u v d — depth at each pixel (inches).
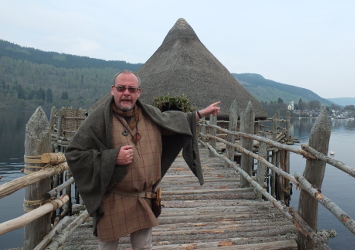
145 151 91.2
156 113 96.4
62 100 4958.2
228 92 639.1
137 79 90.7
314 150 115.5
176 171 287.4
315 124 118.1
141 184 89.7
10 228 86.1
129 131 90.4
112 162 83.3
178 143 103.6
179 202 192.5
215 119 366.3
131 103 89.3
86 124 89.0
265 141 179.6
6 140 1226.0
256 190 202.5
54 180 384.2
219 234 143.9
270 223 155.5
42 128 105.8
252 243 133.9
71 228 130.7
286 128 506.0
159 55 765.3
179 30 784.9
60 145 442.6
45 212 102.7
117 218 88.0
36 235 109.0
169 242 136.9
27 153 105.2
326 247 105.1
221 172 278.2
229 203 191.0
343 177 741.3
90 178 86.6
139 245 92.6
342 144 1439.5
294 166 893.2
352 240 396.8
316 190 111.2
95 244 134.9
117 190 88.7
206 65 699.4
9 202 507.2
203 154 382.6
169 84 636.1
